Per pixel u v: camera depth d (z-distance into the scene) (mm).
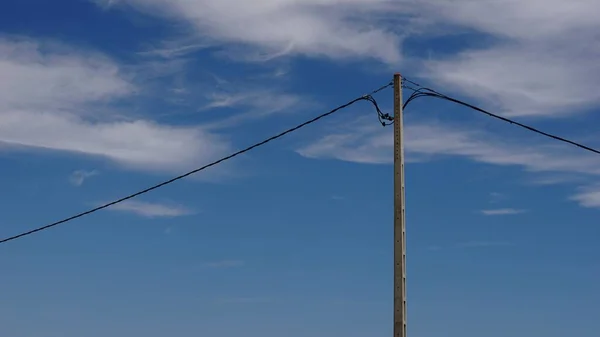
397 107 21219
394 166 20719
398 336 19453
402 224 20156
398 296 19688
